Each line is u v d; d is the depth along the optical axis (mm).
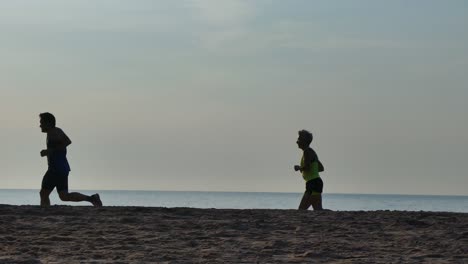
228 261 16109
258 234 20438
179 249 17703
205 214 25312
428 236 20250
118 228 21281
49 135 30688
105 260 16062
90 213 25078
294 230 21391
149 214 25078
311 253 17047
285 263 15945
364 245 18531
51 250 17312
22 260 15758
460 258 16750
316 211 27188
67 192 30719
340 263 15953
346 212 26891
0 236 19391
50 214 24719
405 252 17531
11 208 26031
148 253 17016
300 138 32000
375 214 26109
